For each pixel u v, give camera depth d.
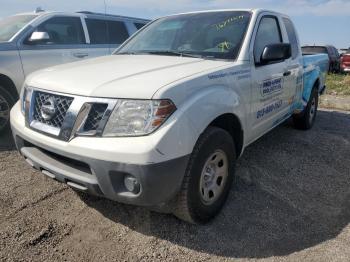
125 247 2.66
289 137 5.47
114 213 3.08
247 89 3.34
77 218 3.00
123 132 2.35
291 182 3.84
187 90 2.59
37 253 2.56
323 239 2.83
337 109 8.73
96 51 6.45
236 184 3.69
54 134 2.58
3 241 2.67
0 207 3.12
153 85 2.48
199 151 2.64
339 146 5.16
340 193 3.64
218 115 2.82
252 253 2.64
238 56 3.38
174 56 3.54
